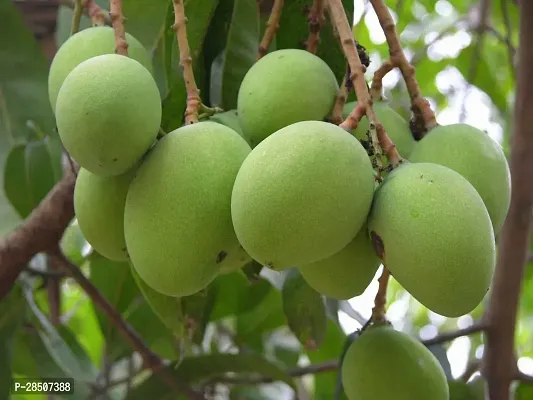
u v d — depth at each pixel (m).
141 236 0.58
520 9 0.87
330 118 0.64
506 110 1.24
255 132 0.64
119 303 0.94
